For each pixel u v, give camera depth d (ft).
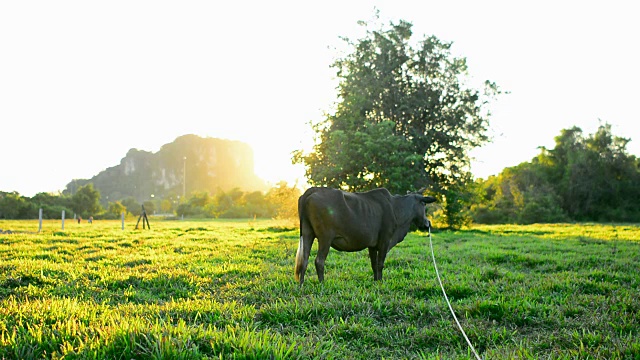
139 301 23.48
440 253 43.57
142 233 74.49
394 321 20.18
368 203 29.12
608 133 204.44
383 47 93.91
